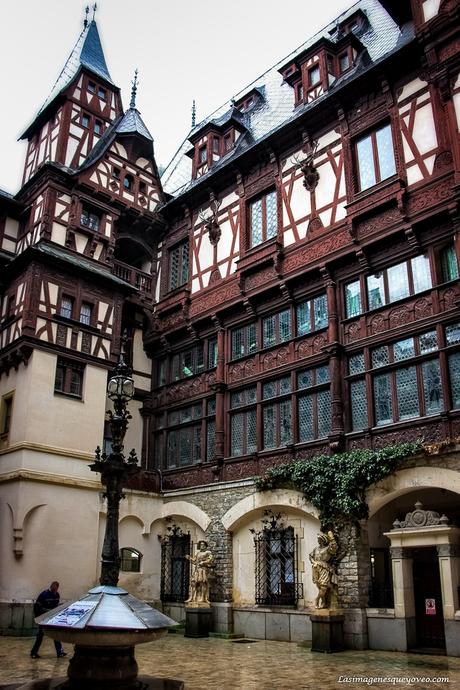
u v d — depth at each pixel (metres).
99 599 7.31
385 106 15.72
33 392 17.02
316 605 12.55
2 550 15.95
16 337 17.75
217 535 16.52
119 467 8.99
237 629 15.34
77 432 17.69
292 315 16.72
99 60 23.55
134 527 17.97
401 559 12.46
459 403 12.73
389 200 14.80
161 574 18.08
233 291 18.44
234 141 21.61
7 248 20.39
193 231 20.88
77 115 21.72
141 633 6.96
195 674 9.48
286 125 17.62
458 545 11.91
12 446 16.72
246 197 18.97
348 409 14.64
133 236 21.91
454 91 14.01
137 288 21.23
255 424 16.91
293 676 9.27
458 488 12.00
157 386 20.75
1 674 9.43
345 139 16.42
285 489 15.02
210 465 17.61
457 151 13.61
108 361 19.16
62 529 16.44
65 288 18.73
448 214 13.70
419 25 14.80
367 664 10.46
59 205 19.69
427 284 14.02
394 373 14.02
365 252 15.16
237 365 17.83
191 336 19.80
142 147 22.55
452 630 11.24
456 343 13.02
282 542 15.09
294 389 15.95
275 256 17.11
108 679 6.79
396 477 12.99
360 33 19.92
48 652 11.95
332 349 15.00
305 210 17.05
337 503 13.48
